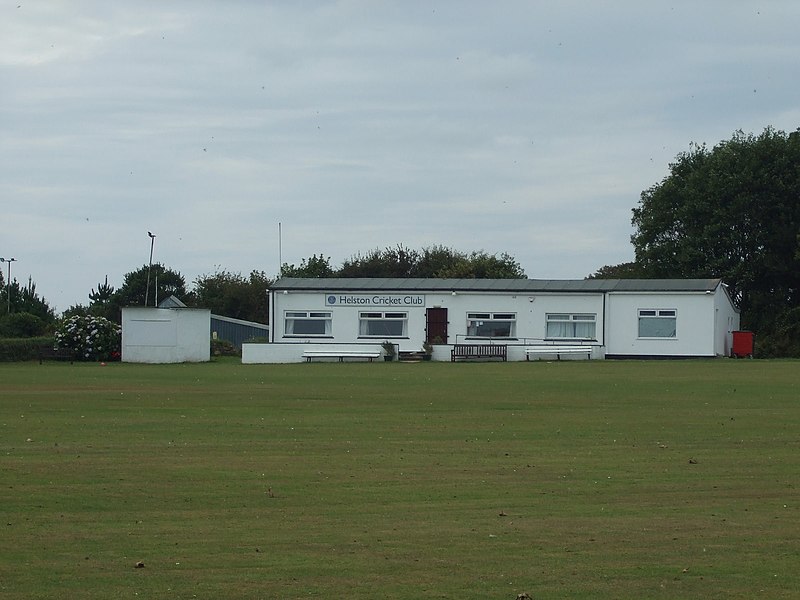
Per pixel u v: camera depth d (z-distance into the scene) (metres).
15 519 16.11
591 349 65.12
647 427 26.64
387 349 63.56
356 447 23.17
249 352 62.66
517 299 67.31
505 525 15.83
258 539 14.96
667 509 16.92
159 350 62.50
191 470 20.20
